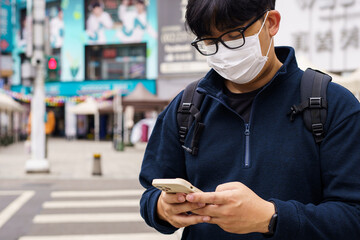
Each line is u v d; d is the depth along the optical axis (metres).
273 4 1.24
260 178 1.17
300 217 0.99
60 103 27.88
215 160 1.25
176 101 1.44
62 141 24.91
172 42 21.38
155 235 4.74
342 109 1.13
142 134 18.56
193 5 1.19
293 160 1.14
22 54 26.55
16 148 18.88
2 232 4.81
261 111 1.22
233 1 1.13
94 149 18.28
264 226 0.99
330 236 1.01
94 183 8.37
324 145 1.12
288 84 1.23
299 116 1.17
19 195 6.98
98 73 24.72
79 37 24.59
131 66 24.06
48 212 5.80
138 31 23.39
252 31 1.19
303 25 13.08
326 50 13.03
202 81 1.32
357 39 12.72
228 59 1.23
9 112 21.98
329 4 12.81
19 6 26.53
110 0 23.95
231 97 1.32
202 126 1.29
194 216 1.06
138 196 7.00
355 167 1.07
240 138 1.23
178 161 1.40
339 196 1.07
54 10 25.38
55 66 9.24
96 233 4.82
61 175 9.38
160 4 21.45
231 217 0.98
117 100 16.78
